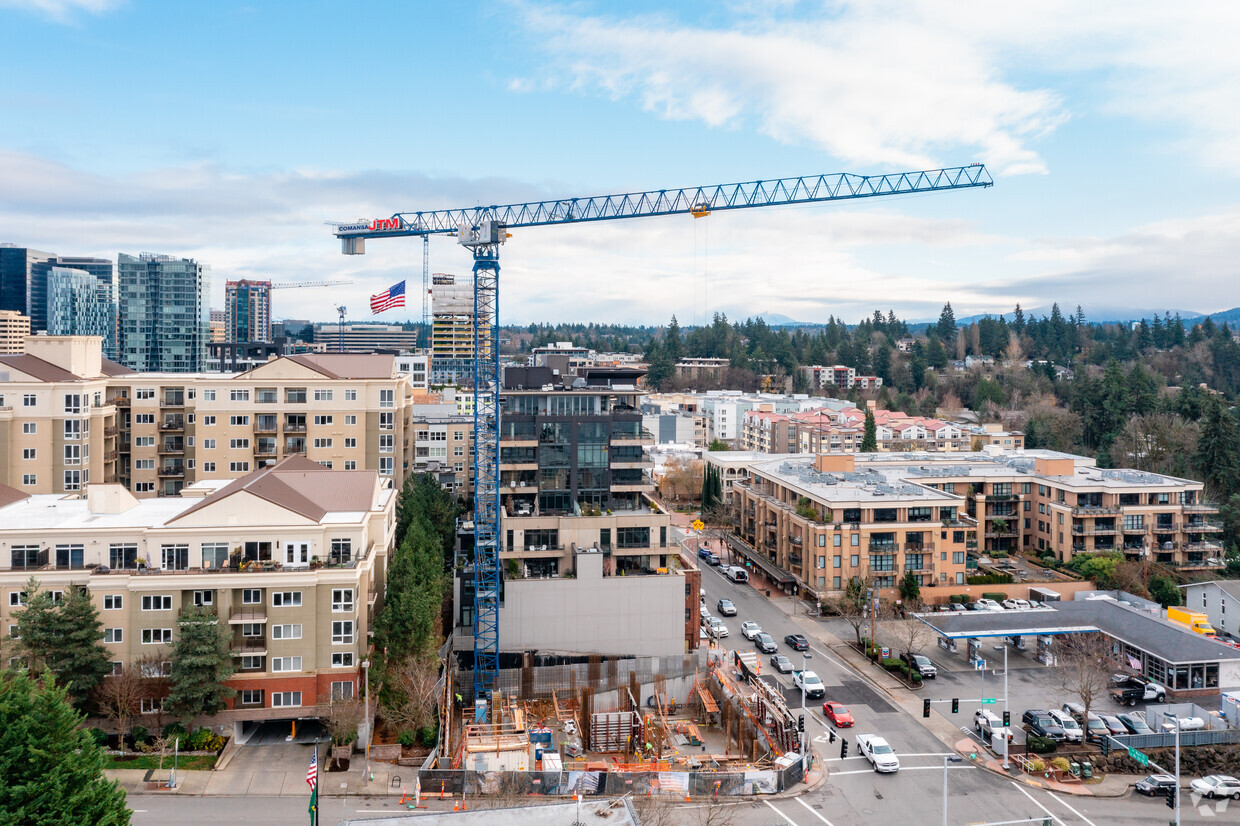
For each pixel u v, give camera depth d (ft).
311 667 244.83
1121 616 339.57
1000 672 319.06
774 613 385.09
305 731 256.11
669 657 302.66
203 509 248.32
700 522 530.68
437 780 222.89
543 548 320.29
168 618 239.09
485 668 299.38
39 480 355.77
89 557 245.04
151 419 391.45
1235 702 273.95
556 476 338.34
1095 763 248.93
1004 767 243.81
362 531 257.75
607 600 309.42
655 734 268.21
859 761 249.14
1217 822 218.79
